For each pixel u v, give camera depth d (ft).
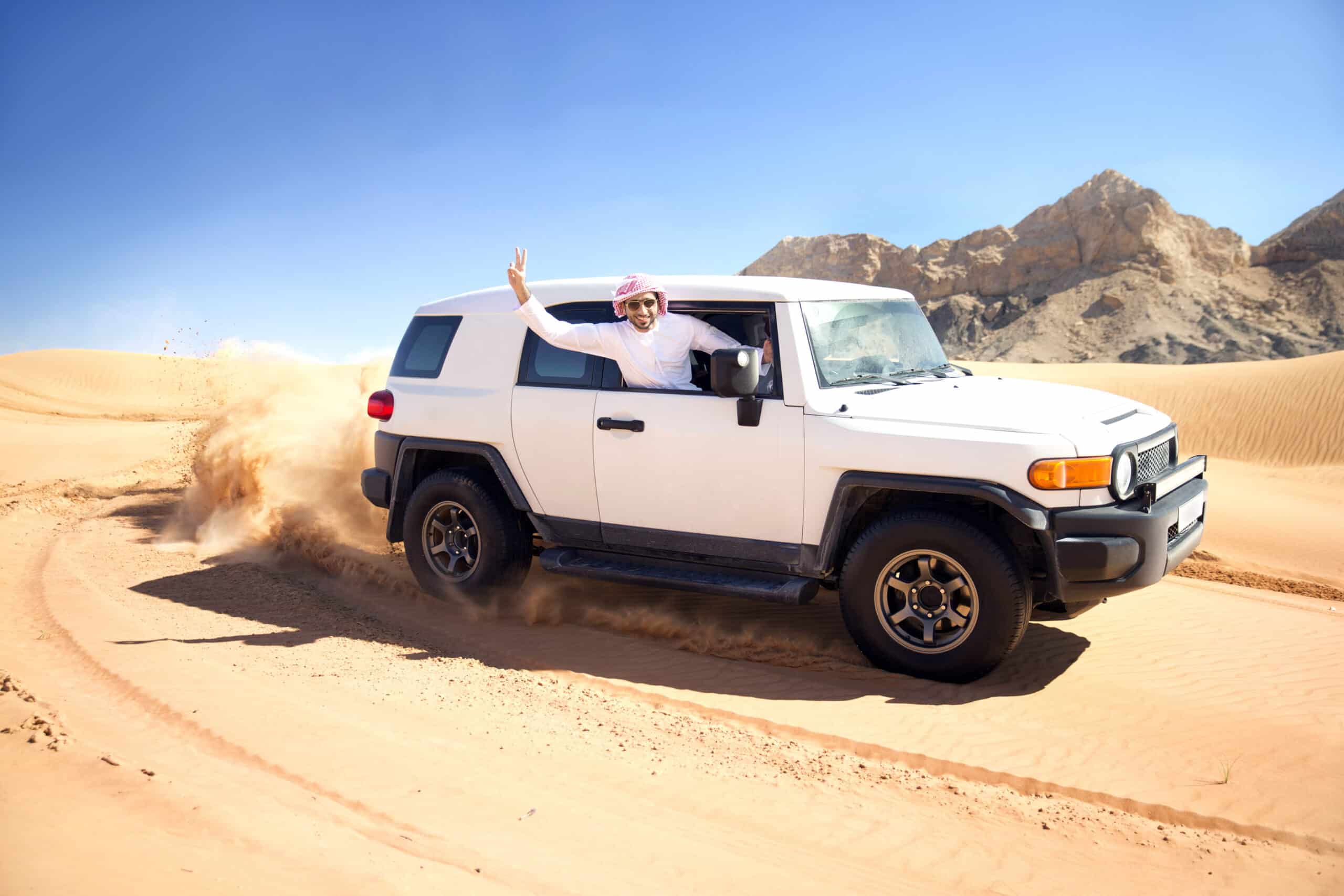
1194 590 24.97
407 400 21.42
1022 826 11.57
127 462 59.21
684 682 16.48
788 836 11.10
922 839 11.14
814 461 16.57
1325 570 33.78
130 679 15.51
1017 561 15.60
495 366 20.25
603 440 18.54
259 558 25.79
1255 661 18.35
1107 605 22.34
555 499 19.39
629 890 9.58
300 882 9.02
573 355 19.36
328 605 21.21
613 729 14.30
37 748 11.97
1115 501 15.58
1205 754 13.75
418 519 21.30
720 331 18.17
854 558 16.75
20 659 16.58
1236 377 125.08
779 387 17.02
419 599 21.65
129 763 11.82
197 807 10.57
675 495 17.92
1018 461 15.29
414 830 10.56
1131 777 12.94
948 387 17.90
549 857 10.17
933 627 16.39
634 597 22.00
